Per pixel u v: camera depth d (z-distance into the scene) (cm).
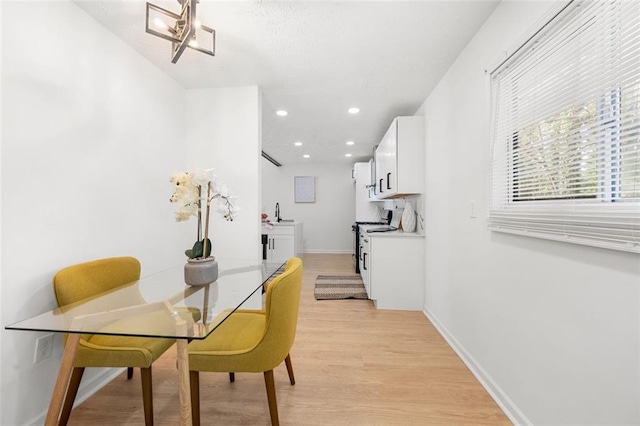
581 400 104
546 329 122
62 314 118
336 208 698
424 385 172
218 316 115
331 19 166
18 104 129
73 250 155
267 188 702
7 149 125
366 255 359
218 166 262
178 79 245
